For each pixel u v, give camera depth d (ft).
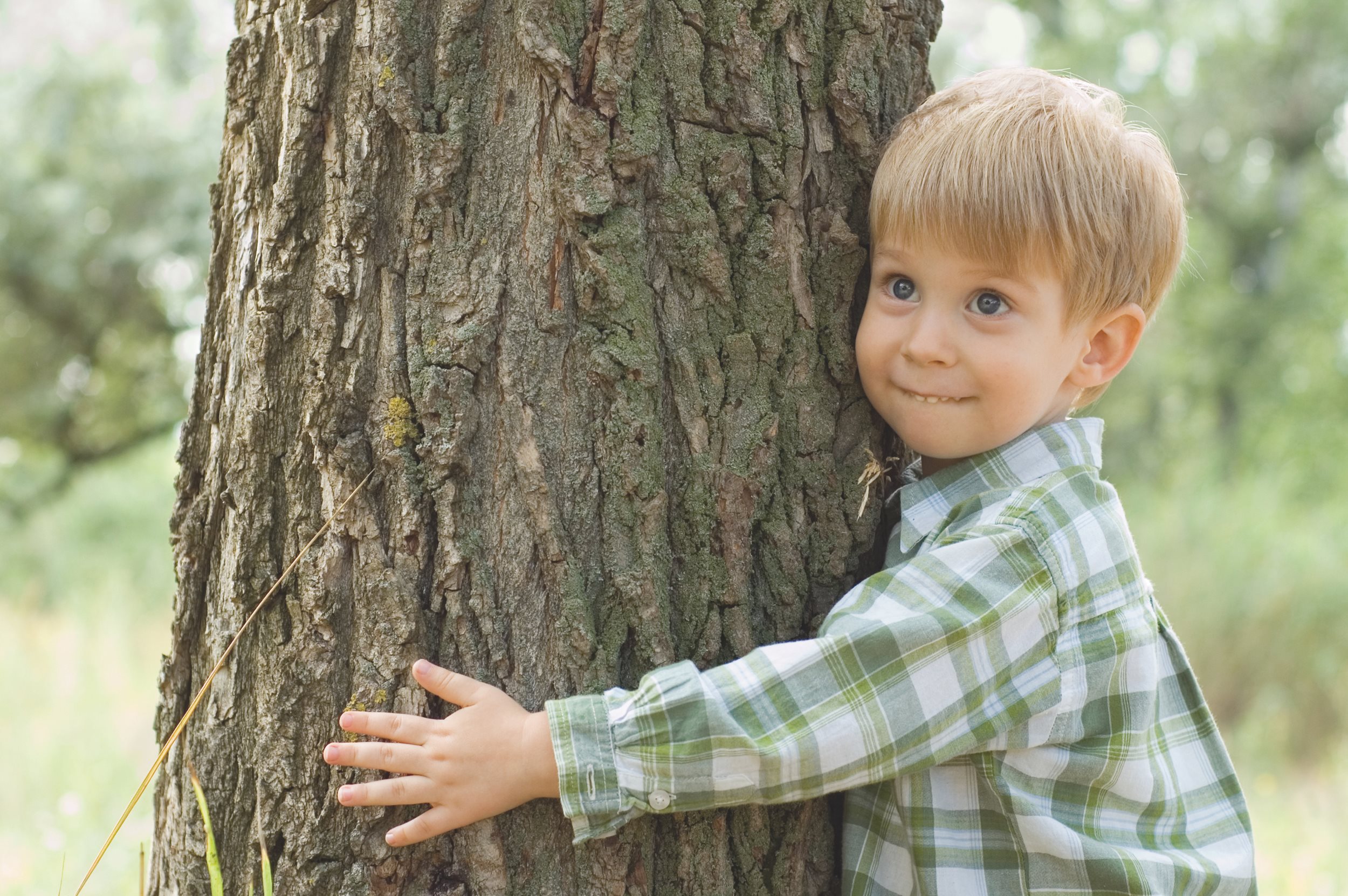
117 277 42.50
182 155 39.96
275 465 4.51
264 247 4.51
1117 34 47.55
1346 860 12.64
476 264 4.33
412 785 4.21
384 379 4.36
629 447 4.36
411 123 4.32
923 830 4.51
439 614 4.38
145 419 47.85
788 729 4.12
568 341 4.35
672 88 4.40
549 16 4.25
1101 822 4.61
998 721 4.28
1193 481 25.32
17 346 44.52
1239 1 48.52
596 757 4.12
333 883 4.39
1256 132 47.67
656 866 4.47
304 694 4.43
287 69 4.47
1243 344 43.01
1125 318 4.84
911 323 4.57
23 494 42.45
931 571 4.41
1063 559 4.48
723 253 4.48
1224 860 4.81
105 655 19.79
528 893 4.35
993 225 4.37
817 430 4.67
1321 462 34.19
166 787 4.95
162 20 39.34
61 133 39.65
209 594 4.82
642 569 4.38
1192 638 20.63
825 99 4.67
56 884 9.62
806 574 4.67
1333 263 42.22
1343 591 20.13
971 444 4.68
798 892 4.67
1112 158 4.64
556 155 4.28
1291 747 19.20
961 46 38.45
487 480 4.36
